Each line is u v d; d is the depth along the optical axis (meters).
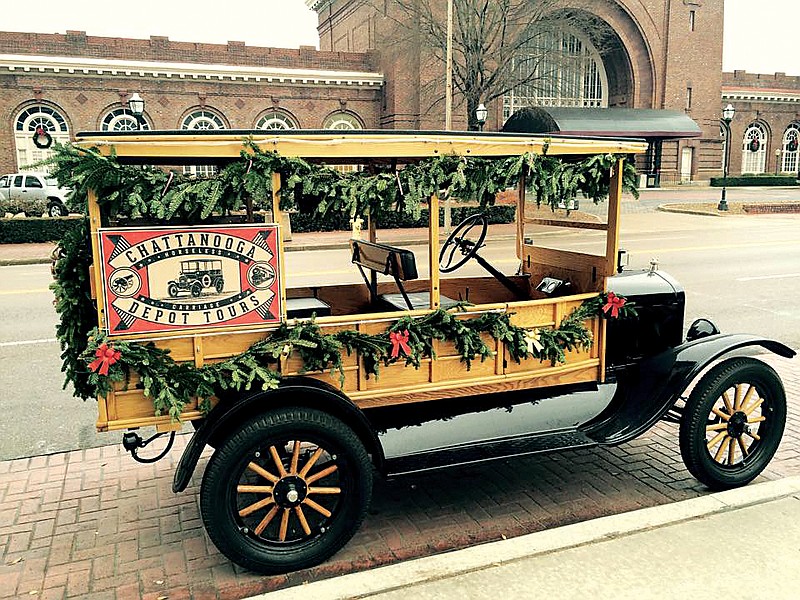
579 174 3.84
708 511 3.57
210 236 3.16
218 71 29.67
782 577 3.01
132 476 4.50
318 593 2.92
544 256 4.87
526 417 4.16
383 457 3.47
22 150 27.69
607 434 3.96
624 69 38.50
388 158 4.12
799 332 8.27
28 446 5.07
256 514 3.80
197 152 3.19
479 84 25.06
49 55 27.78
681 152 39.56
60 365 7.27
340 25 41.00
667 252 15.30
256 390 3.26
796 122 46.81
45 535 3.74
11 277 13.81
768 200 31.50
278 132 3.28
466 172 3.64
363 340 3.48
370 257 4.41
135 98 18.06
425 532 3.73
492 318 3.77
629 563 3.12
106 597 3.18
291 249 17.11
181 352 3.22
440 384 3.76
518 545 3.26
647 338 4.66
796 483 3.87
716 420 4.17
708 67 39.50
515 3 27.52
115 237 3.04
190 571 3.39
